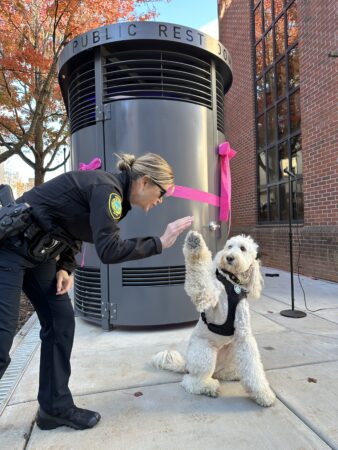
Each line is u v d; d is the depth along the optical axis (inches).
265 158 354.3
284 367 117.7
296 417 90.0
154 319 155.6
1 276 72.3
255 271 102.8
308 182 272.2
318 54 256.7
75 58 163.8
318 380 108.7
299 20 280.8
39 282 83.3
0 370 72.1
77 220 77.0
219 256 102.2
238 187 414.0
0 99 321.1
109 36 150.0
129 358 128.8
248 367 96.5
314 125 263.7
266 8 353.1
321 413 91.4
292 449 78.3
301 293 219.6
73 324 88.9
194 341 102.7
